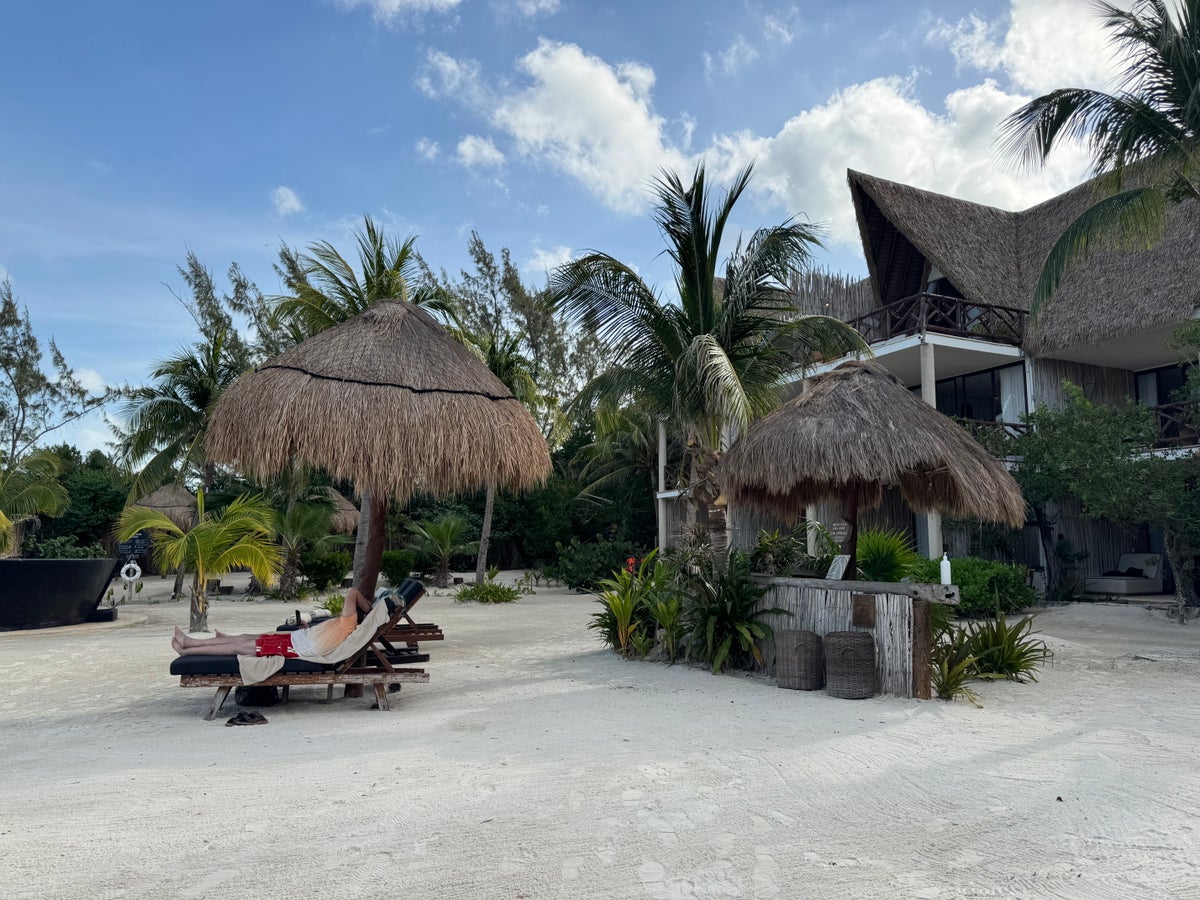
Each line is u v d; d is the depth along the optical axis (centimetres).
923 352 1719
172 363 2039
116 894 304
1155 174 1191
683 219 1012
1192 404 1647
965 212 2077
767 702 678
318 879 319
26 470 2162
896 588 706
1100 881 317
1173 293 1550
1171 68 1115
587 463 3422
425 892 308
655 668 873
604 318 1041
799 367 1309
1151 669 878
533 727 584
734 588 853
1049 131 1202
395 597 703
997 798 418
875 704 668
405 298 1677
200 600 1273
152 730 589
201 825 378
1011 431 1842
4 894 303
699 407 991
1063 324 1748
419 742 542
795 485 869
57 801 414
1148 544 1922
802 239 1010
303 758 501
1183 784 438
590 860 339
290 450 730
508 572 3375
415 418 740
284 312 1730
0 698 727
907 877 323
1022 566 1611
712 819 388
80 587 1362
